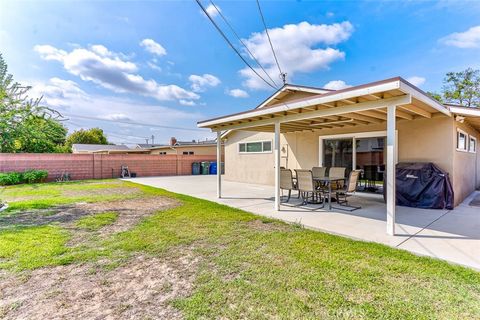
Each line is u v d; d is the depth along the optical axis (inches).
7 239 157.9
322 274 110.9
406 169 259.1
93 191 388.2
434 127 258.1
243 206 266.1
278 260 126.3
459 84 812.6
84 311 87.7
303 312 85.4
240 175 518.9
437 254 131.9
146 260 129.0
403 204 257.0
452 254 131.6
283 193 362.3
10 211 241.0
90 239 160.1
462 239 154.6
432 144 259.4
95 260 129.0
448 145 248.8
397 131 284.4
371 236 162.9
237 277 110.3
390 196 164.6
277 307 88.4
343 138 341.1
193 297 95.3
